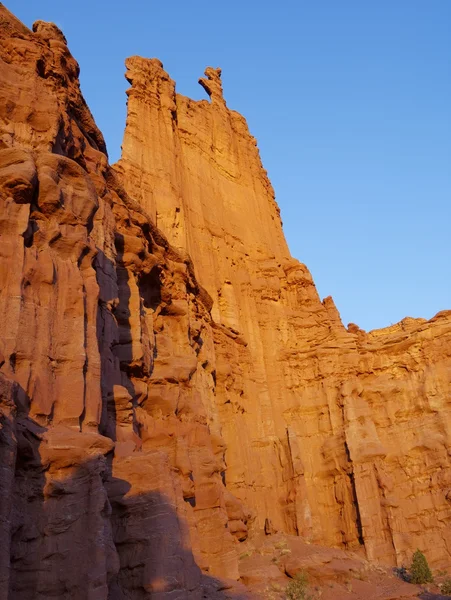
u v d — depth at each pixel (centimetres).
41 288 1664
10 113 2041
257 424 4116
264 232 5478
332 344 4722
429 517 3944
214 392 3603
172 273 3188
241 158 5928
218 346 3944
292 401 4494
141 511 1650
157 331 2825
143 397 2345
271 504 3822
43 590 1281
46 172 1855
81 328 1694
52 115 2119
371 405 4469
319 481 4169
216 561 2175
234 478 3491
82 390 1611
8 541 1180
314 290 5197
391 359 4694
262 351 4594
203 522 2247
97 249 2033
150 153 4603
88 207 1983
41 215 1831
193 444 2438
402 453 4231
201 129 5478
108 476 1672
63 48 2466
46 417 1512
